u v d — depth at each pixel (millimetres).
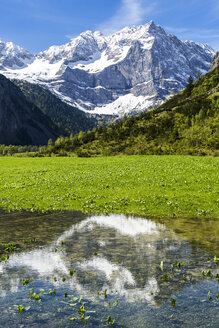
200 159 42875
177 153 102562
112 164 43406
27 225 14930
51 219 16375
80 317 6246
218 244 11188
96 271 8727
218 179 26719
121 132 170250
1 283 8000
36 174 36781
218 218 16062
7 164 50344
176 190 23797
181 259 9617
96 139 178625
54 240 12086
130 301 6906
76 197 23062
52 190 26188
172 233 12992
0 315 6379
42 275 8500
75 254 10281
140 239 12102
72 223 15328
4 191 26750
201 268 8828
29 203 21484
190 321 6016
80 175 33906
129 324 5941
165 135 140625
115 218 16500
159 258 9750
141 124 173750
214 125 124125
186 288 7527
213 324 5883
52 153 170250
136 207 19219
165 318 6145
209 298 6918
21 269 8984
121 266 9078
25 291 7500
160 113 183625
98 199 22094
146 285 7734
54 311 6523
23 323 6051
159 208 18688
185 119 149750
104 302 6887
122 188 25688
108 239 12156
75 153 159375
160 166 37531
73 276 8391
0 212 18656
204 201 19891
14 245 11461
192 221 15445
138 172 33375
